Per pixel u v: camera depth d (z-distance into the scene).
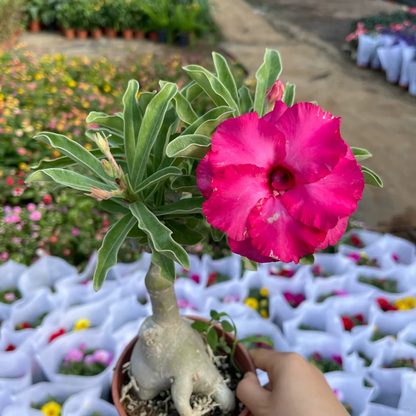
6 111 1.00
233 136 0.23
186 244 0.31
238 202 0.22
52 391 0.56
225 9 2.69
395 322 0.68
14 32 1.99
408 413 0.53
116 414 0.53
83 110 1.22
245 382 0.34
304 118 0.23
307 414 0.29
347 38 2.13
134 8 2.16
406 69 1.75
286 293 0.74
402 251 0.83
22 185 0.88
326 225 0.22
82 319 0.67
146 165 0.31
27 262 0.78
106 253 0.27
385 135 1.42
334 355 0.63
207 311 0.66
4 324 0.65
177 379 0.34
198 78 0.29
